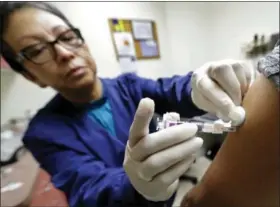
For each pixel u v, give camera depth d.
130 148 0.36
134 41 2.41
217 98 0.40
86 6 2.08
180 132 0.35
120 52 2.30
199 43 2.52
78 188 0.54
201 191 0.45
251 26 2.07
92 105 0.80
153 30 2.55
